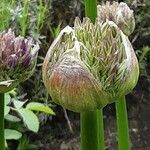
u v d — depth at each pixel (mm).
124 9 373
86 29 252
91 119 276
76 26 256
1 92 273
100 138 384
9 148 667
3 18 617
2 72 270
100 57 245
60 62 245
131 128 723
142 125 729
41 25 680
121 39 251
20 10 635
